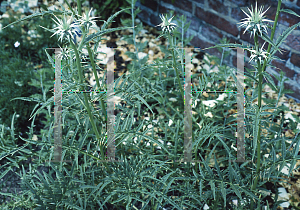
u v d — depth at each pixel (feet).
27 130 7.68
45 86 7.50
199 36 10.19
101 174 5.18
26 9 12.21
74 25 3.31
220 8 8.97
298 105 8.14
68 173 4.17
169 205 5.71
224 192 3.76
